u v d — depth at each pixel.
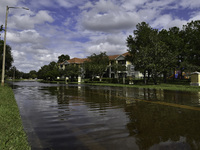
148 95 12.23
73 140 3.22
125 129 3.89
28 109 6.68
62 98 10.41
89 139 3.27
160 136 3.38
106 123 4.47
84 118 5.09
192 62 31.12
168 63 28.14
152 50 28.00
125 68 42.97
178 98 10.33
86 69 51.62
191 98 10.30
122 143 3.03
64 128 4.04
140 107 7.04
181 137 3.30
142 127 4.05
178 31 37.59
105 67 50.25
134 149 2.75
